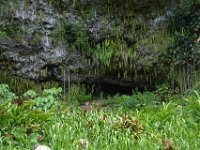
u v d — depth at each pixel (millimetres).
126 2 11039
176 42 10828
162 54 10945
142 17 11297
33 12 10609
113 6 11102
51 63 10891
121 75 11438
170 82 11102
